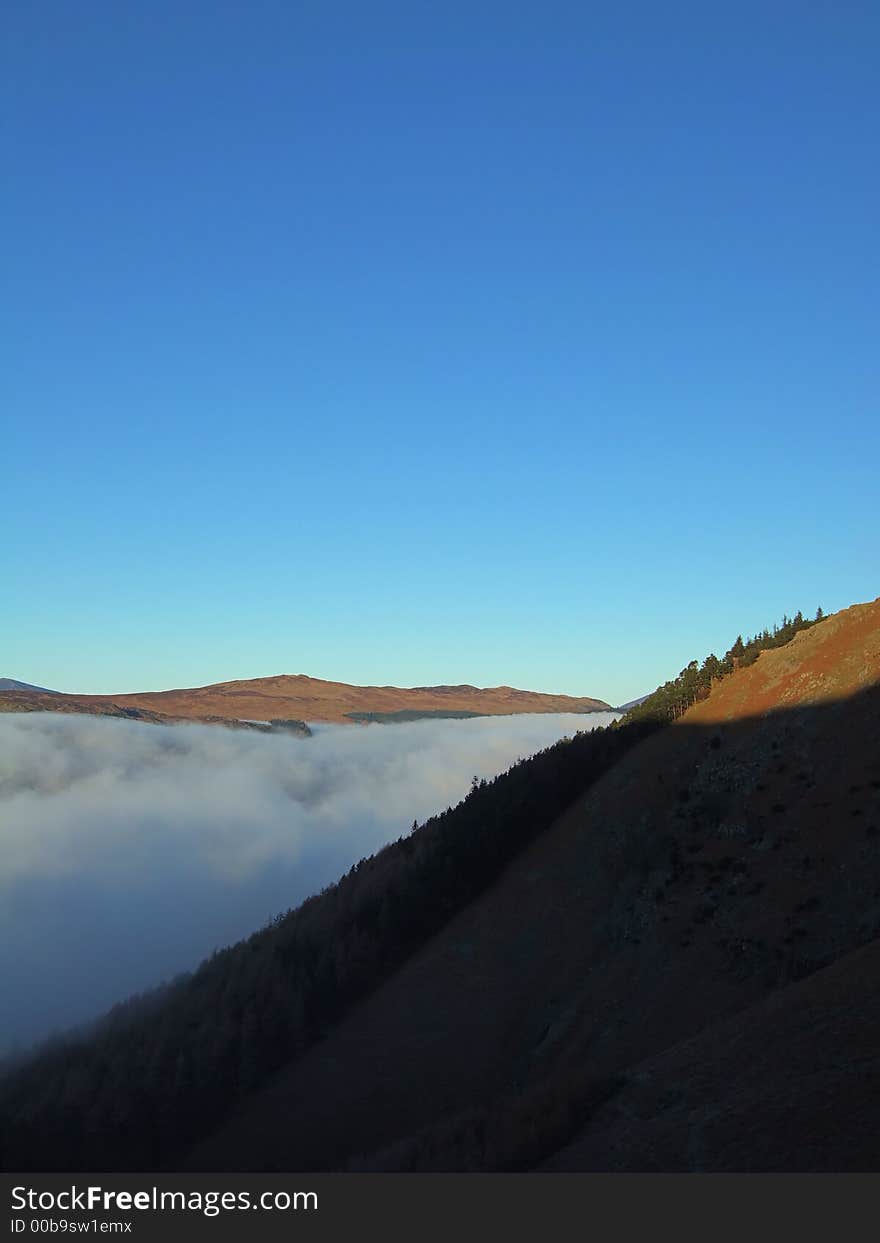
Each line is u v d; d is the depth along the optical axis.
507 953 58.12
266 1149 50.22
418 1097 48.97
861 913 39.41
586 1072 34.19
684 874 51.19
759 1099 24.55
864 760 49.78
